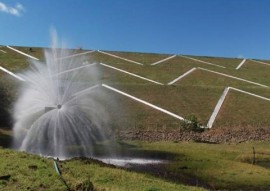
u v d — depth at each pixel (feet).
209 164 94.84
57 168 53.98
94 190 50.03
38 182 49.57
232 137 152.66
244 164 96.78
